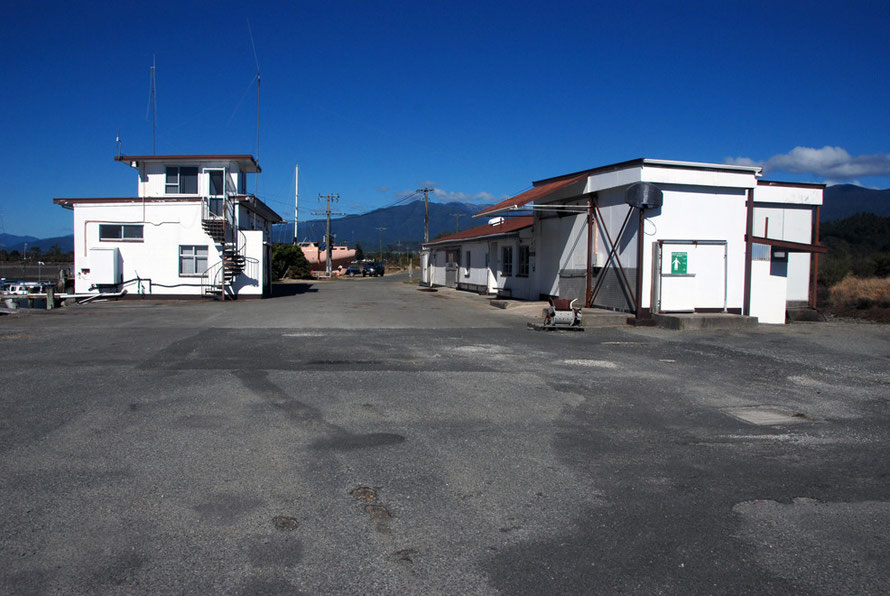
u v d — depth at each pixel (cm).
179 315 1714
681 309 1508
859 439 600
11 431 569
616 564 352
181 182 2594
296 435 570
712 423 647
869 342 1212
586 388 795
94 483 448
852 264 3347
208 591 314
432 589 321
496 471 493
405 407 679
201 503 418
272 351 1038
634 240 1516
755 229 1838
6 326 1395
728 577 340
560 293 1925
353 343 1145
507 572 340
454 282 3356
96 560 341
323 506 418
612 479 482
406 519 402
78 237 2403
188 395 713
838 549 376
